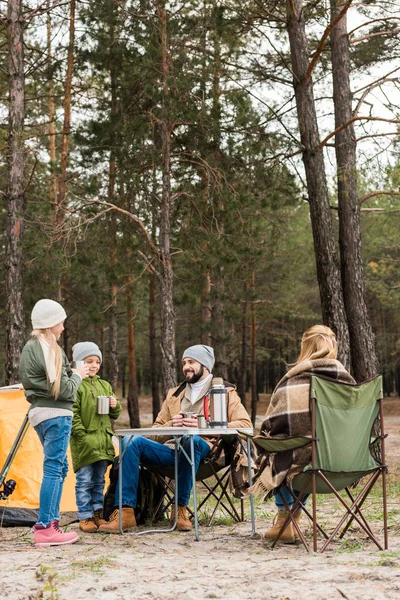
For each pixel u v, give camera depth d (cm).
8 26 1466
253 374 3025
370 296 3994
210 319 2430
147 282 2002
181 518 613
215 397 595
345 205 1346
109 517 623
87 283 1842
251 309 2772
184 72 1573
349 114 1352
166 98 1526
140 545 533
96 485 629
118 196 1703
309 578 391
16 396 760
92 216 1659
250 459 581
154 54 1552
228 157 1597
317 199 1321
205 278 1736
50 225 1484
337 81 1363
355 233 1340
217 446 625
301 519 662
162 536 579
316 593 355
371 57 1574
